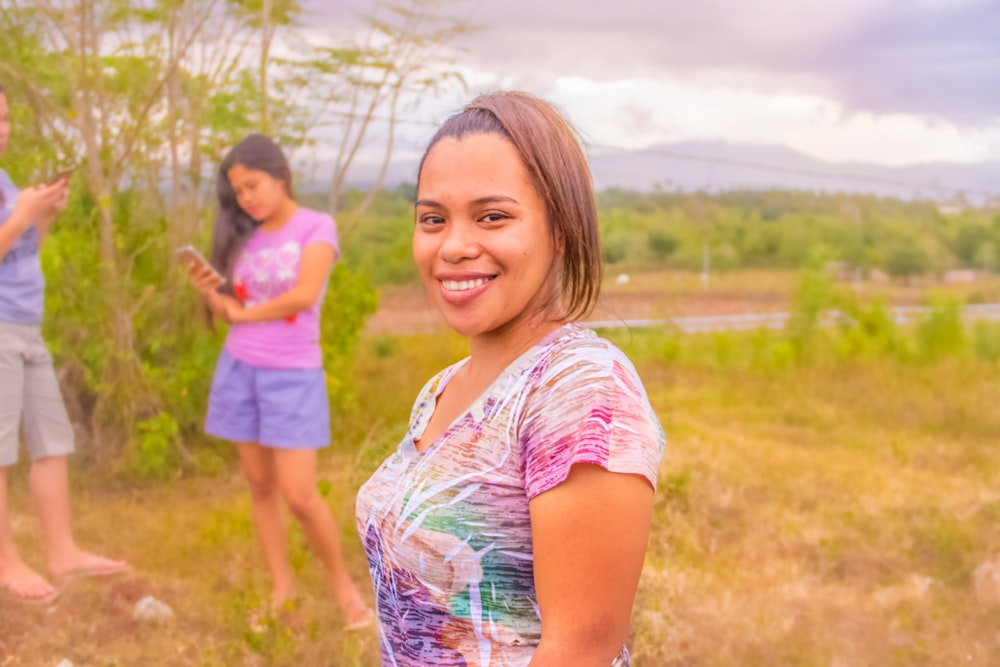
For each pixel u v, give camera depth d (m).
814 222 15.85
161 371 5.40
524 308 1.40
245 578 4.05
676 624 3.70
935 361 9.94
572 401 1.26
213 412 3.81
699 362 9.59
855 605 4.06
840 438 6.88
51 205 3.71
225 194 3.75
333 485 5.00
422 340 7.80
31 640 3.51
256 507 3.85
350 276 6.23
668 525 4.65
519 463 1.29
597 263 1.42
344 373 6.18
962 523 4.95
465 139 1.38
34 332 3.81
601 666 1.22
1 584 3.77
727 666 3.53
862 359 9.62
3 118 3.74
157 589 3.93
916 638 3.79
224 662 3.42
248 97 5.77
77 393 5.26
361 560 4.34
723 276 15.23
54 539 3.94
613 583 1.22
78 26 5.35
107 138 5.45
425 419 1.49
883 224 15.98
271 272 3.66
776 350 9.51
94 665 3.39
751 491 5.38
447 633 1.34
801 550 4.60
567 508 1.21
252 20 5.76
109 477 5.10
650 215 15.20
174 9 5.45
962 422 7.46
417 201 1.42
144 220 5.54
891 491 5.52
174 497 4.97
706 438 6.49
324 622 3.73
